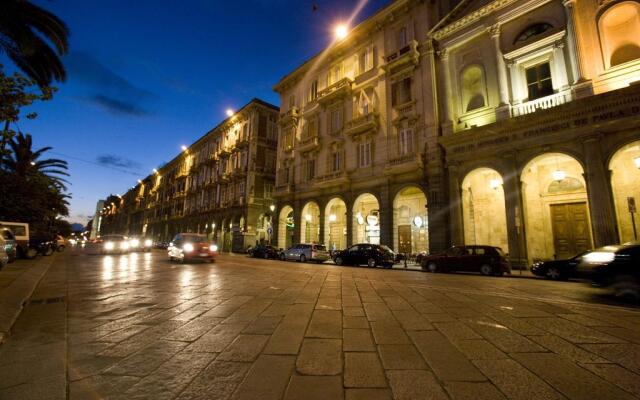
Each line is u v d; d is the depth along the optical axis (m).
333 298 6.99
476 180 19.12
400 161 20.16
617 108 12.69
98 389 2.72
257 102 37.81
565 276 11.16
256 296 7.13
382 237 20.94
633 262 6.82
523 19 16.61
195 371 3.10
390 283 9.73
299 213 27.94
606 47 13.80
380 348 3.78
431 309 5.95
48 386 2.77
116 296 7.05
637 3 13.14
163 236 59.25
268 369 3.15
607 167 12.86
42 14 10.62
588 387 2.78
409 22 21.97
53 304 6.23
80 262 16.55
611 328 4.69
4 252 10.41
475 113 17.81
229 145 42.78
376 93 23.14
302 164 28.53
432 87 19.67
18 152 25.78
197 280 9.71
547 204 16.75
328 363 3.31
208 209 43.94
